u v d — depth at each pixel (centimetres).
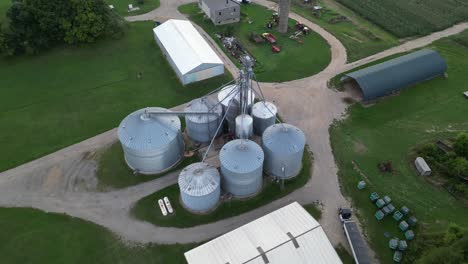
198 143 5112
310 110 5697
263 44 7169
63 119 5466
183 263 3803
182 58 6178
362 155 4991
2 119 5438
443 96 5988
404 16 8119
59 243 3959
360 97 5953
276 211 3872
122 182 4603
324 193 4506
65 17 6744
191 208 4256
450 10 8338
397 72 6006
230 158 4162
